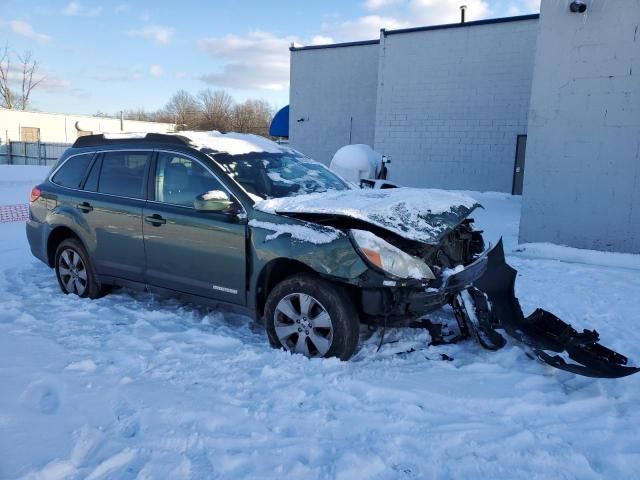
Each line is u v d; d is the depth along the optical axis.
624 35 7.07
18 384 3.31
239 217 4.11
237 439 2.78
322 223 3.88
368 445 2.75
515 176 16.83
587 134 7.45
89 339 4.19
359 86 21.00
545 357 3.64
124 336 4.25
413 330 4.45
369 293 3.64
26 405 3.09
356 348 3.97
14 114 39.47
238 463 2.58
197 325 4.61
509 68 16.38
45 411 3.04
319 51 21.58
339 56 21.20
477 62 16.78
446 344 4.17
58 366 3.62
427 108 17.73
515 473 2.54
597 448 2.75
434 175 17.94
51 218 5.56
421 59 17.59
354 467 2.54
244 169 4.56
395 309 3.69
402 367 3.74
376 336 4.31
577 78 7.42
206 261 4.30
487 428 2.93
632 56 7.06
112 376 3.50
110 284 5.21
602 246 7.56
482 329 4.02
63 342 4.13
